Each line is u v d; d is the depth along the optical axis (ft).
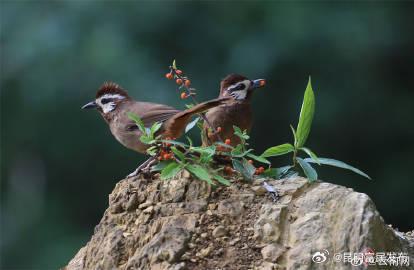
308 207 20.12
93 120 64.69
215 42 63.21
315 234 19.69
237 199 20.66
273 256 19.69
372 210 19.62
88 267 21.47
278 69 62.75
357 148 65.62
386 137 66.18
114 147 65.41
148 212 21.01
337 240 19.48
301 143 21.85
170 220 20.53
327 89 63.98
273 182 21.11
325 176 64.64
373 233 19.40
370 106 65.41
